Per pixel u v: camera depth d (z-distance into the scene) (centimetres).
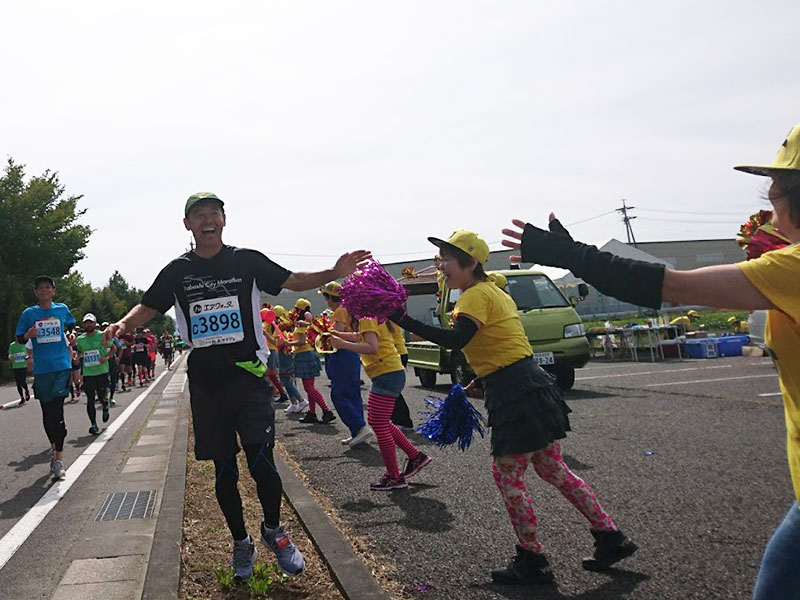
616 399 970
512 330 348
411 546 390
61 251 4062
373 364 534
